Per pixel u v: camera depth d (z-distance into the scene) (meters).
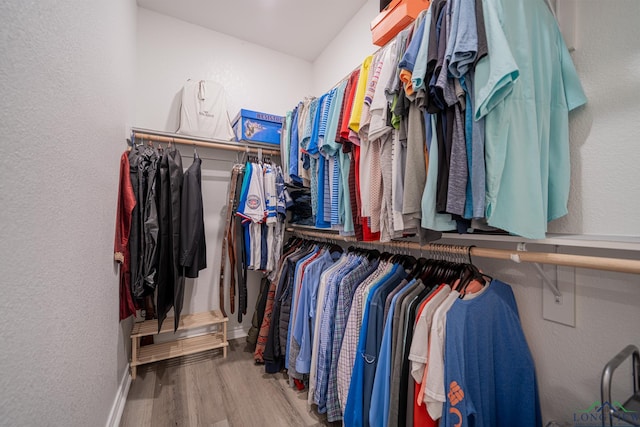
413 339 0.81
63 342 0.70
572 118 0.84
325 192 1.38
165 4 1.98
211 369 1.75
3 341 0.47
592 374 0.78
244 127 2.00
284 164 1.92
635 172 0.71
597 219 0.78
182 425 1.26
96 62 0.96
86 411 0.85
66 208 0.72
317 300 1.38
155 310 1.85
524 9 0.71
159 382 1.59
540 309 0.90
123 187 1.38
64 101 0.71
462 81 0.67
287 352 1.58
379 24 1.48
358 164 1.13
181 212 1.67
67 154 0.73
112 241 1.20
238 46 2.37
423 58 0.72
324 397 1.20
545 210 0.71
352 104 1.10
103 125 1.06
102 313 1.04
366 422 0.97
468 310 0.78
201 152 2.16
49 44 0.63
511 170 0.65
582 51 0.82
